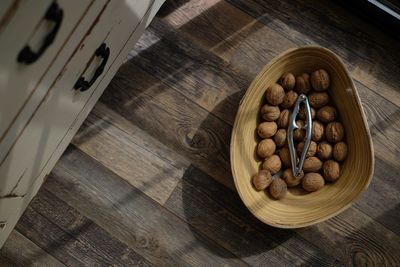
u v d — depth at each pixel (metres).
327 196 0.99
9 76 0.52
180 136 1.12
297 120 1.04
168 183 1.10
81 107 0.88
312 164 1.01
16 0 0.46
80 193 1.09
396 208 1.10
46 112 0.69
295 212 0.99
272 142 1.03
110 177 1.10
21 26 0.49
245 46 1.17
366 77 1.17
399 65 1.17
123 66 1.14
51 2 0.52
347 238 1.09
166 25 1.16
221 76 1.15
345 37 1.18
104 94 1.13
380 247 1.08
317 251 1.08
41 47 0.55
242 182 0.98
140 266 1.06
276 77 1.03
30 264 1.05
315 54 1.00
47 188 1.08
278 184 0.99
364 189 0.93
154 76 1.14
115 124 1.12
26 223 1.07
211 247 1.07
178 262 1.07
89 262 1.06
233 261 1.07
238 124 0.99
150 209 1.09
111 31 0.78
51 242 1.06
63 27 0.58
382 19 1.14
